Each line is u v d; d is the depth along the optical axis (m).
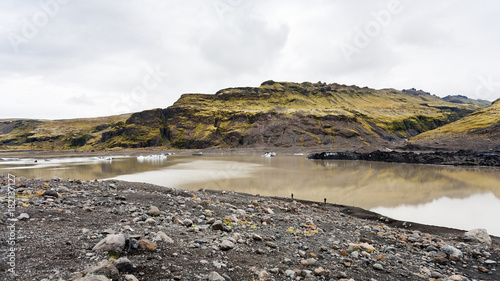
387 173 75.69
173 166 96.06
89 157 165.00
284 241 13.55
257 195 37.88
